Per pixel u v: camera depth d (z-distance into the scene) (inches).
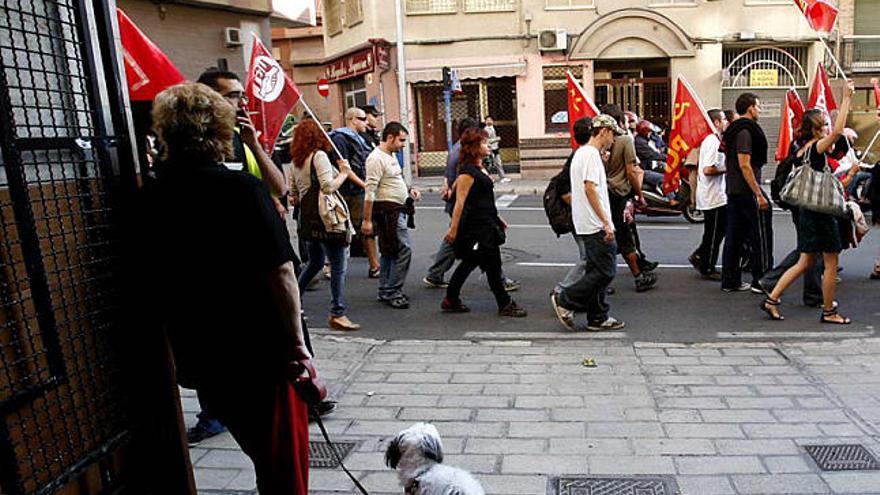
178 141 107.5
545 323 266.1
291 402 112.7
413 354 230.1
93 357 114.7
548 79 804.6
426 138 858.8
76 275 111.3
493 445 160.6
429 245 432.8
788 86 794.2
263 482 113.1
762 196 282.0
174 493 125.5
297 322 111.2
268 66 253.4
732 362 212.2
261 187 109.4
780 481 140.5
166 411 123.3
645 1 780.0
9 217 99.3
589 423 170.7
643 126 506.0
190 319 109.2
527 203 618.2
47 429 104.7
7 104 98.0
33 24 107.7
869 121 727.7
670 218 505.4
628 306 284.7
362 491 127.7
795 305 277.4
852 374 198.8
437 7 810.8
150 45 146.4
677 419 171.5
